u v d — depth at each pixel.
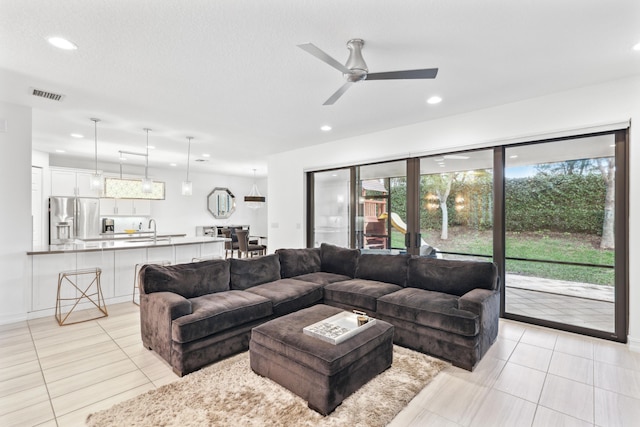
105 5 1.93
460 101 3.61
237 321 2.83
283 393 2.21
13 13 2.00
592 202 3.39
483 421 1.95
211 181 10.23
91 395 2.21
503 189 3.85
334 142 5.61
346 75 2.34
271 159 6.89
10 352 2.89
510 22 2.13
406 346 2.97
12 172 3.64
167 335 2.61
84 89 3.25
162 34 2.26
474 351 2.55
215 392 2.22
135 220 8.42
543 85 3.16
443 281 3.37
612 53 2.54
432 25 2.17
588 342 3.10
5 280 3.61
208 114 4.09
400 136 4.69
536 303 3.75
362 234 5.37
